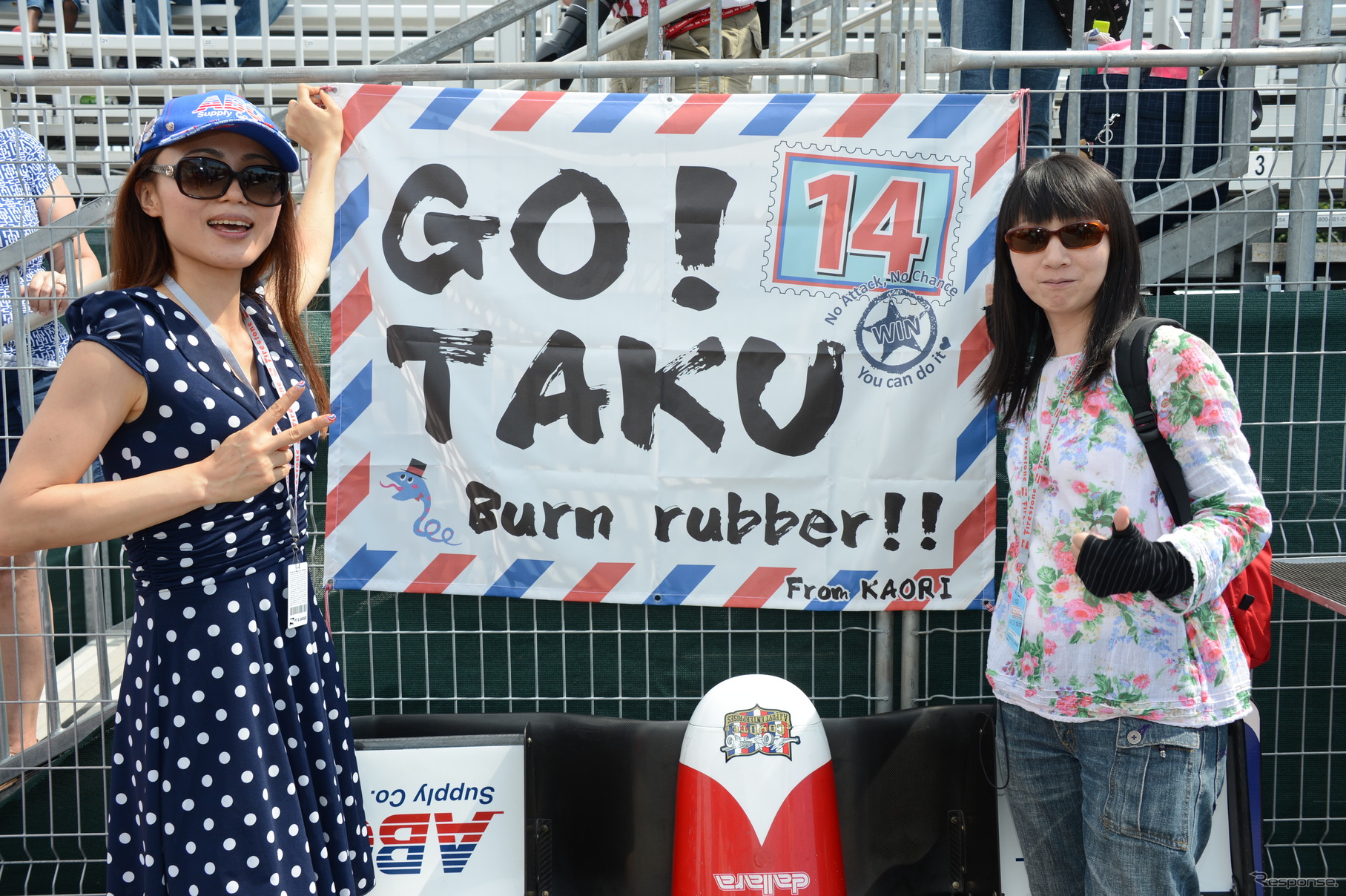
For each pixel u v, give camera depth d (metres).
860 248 2.58
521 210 2.61
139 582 1.76
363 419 2.67
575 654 2.94
